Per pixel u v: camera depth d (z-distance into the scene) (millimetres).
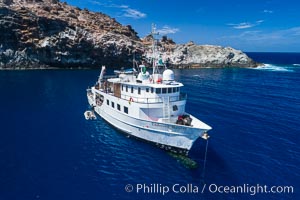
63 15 123750
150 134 28766
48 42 106125
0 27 98562
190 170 24484
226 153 28125
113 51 119812
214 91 66625
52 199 19906
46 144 30078
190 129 25250
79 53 114188
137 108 29172
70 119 39875
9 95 55781
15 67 103812
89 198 20234
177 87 30156
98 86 43906
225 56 145625
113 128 35875
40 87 66250
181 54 142875
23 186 21375
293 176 23734
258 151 28766
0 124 36781
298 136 33406
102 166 25109
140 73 32594
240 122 39156
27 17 105812
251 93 64375
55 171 23938
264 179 23172
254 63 149750
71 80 79812
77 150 28578
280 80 90812
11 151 27891
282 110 46938
